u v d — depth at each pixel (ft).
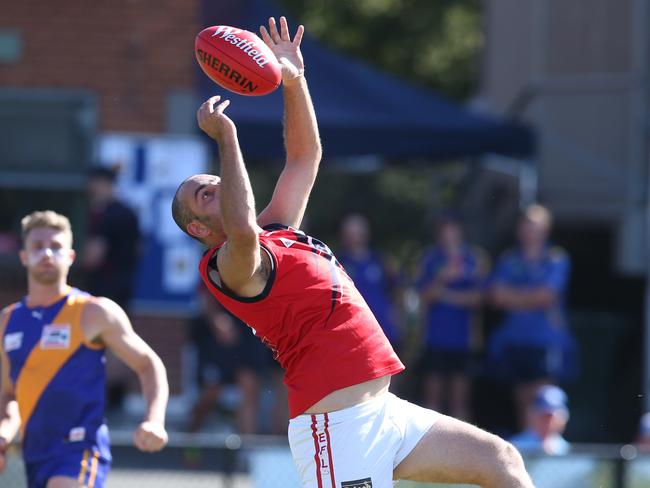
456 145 135.03
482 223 184.24
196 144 138.82
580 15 164.25
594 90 161.99
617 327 136.87
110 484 85.66
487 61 211.41
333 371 51.96
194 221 53.93
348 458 51.90
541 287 125.90
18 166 139.03
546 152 163.32
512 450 52.49
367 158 140.67
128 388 130.11
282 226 55.11
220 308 123.95
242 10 140.97
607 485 83.15
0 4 139.44
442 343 129.08
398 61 321.32
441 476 52.54
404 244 333.42
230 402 137.49
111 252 124.36
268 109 131.03
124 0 139.74
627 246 158.10
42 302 67.77
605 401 136.05
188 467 85.66
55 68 139.54
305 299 52.13
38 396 66.13
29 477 66.64
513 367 126.21
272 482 84.94
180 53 139.74
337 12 319.27
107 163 138.00
